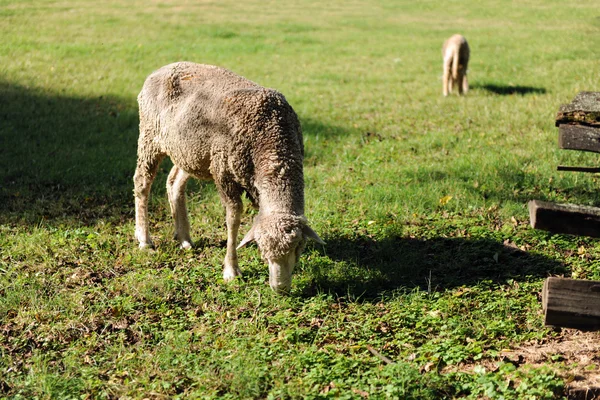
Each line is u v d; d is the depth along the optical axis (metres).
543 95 13.86
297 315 5.77
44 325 5.70
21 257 7.09
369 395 4.51
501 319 5.56
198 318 5.78
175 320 5.74
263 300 6.02
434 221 7.70
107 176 9.69
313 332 5.48
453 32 23.70
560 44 19.94
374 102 14.09
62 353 5.32
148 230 7.48
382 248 6.93
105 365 5.12
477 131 11.39
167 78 6.74
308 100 14.27
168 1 30.48
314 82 16.08
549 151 9.76
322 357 5.02
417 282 6.39
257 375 4.82
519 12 27.80
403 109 13.31
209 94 6.36
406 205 8.09
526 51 19.25
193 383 4.82
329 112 13.25
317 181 9.24
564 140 4.81
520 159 9.48
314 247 7.10
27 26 22.33
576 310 4.26
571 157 9.39
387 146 10.73
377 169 9.59
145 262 6.94
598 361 4.97
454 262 6.65
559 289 4.29
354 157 10.39
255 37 22.45
